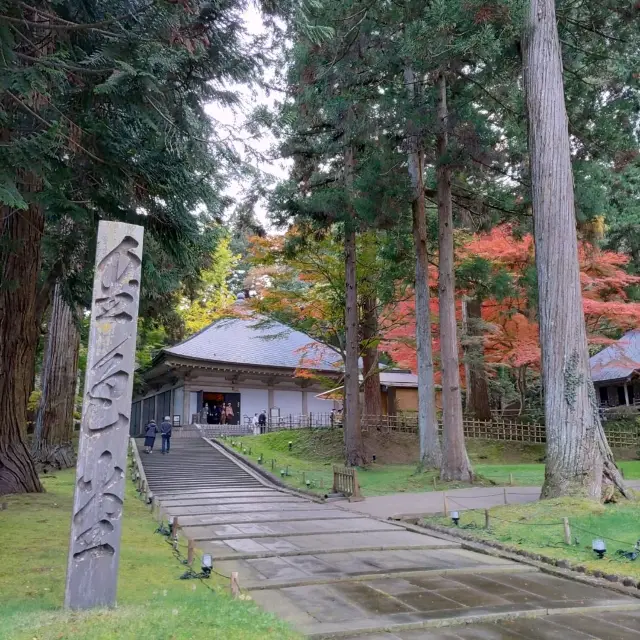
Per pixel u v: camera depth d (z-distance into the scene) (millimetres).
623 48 13992
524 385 28391
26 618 4406
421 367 18609
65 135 7617
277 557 8055
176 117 8719
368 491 15555
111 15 7977
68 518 9688
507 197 17844
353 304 21359
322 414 34500
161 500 14211
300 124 20000
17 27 8352
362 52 15625
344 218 18406
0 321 11352
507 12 11148
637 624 5457
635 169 23469
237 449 23531
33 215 11344
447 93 17797
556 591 6547
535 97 11758
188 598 5293
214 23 8172
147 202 9648
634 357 28281
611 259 21734
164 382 35188
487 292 19375
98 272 5422
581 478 10531
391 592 6387
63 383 18938
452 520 10430
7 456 11750
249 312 29234
